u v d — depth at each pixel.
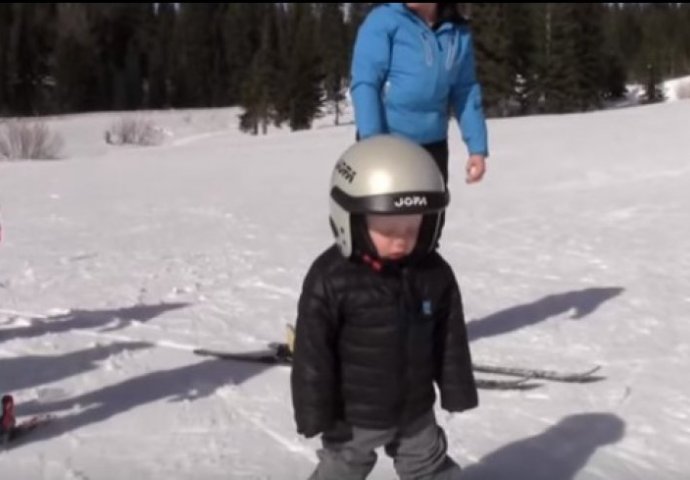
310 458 4.15
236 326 6.46
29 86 91.38
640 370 5.41
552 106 62.78
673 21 82.75
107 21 107.69
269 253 9.53
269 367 5.43
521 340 6.09
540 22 63.19
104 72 97.81
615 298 7.20
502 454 4.21
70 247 10.09
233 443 4.30
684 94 69.62
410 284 2.93
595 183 14.68
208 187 16.77
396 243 2.87
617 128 22.97
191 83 102.62
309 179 17.66
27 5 102.75
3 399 4.15
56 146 37.34
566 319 6.60
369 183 2.78
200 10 105.88
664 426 4.55
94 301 7.23
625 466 4.09
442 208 2.83
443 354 3.04
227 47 103.75
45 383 5.07
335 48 79.50
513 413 4.70
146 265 8.87
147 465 4.04
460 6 5.23
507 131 25.16
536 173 16.20
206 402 4.83
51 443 4.22
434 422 3.14
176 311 6.88
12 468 3.95
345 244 2.89
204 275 8.34
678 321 6.48
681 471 4.04
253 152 25.91
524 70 63.06
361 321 2.91
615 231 10.41
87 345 5.84
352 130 35.78
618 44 82.06
